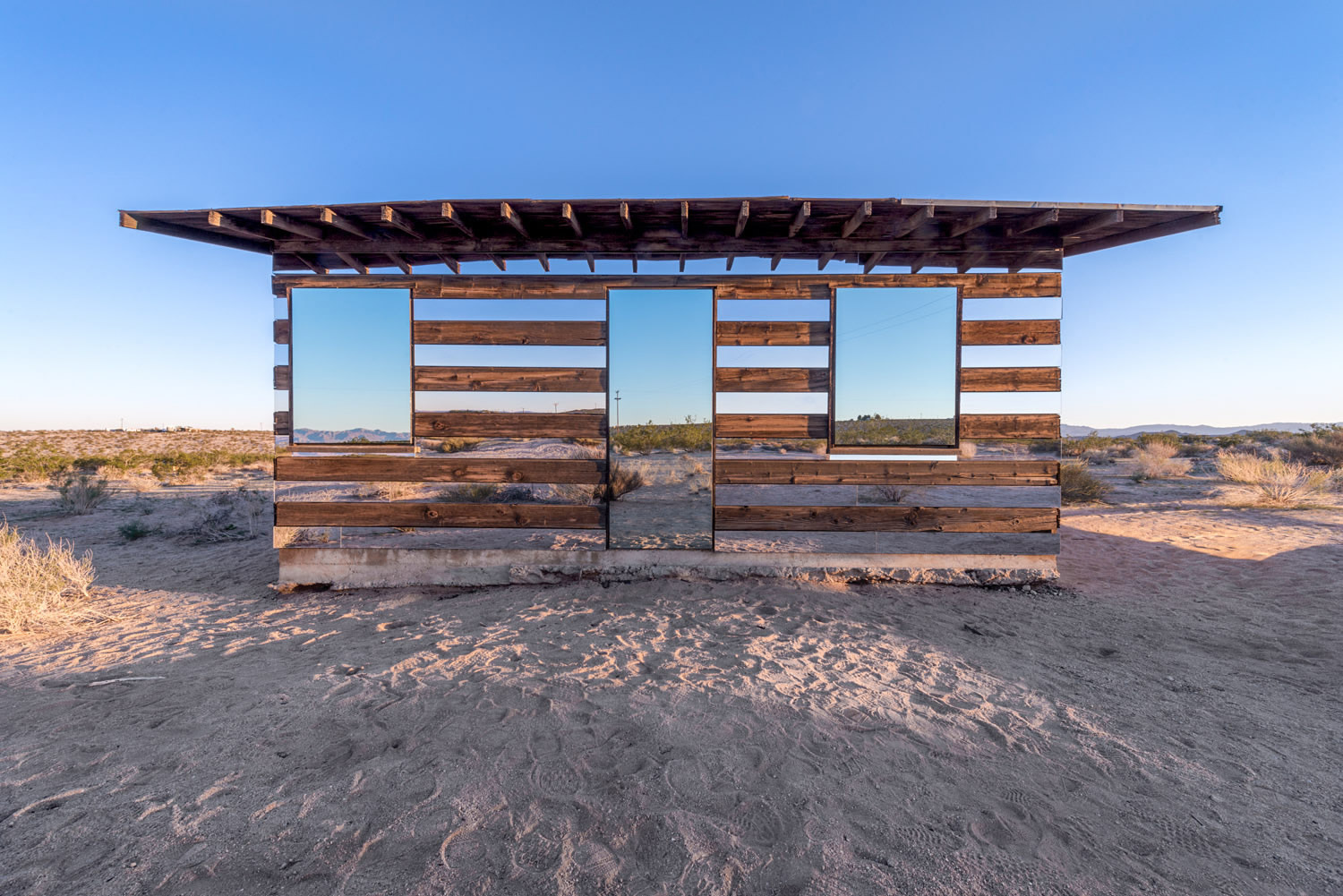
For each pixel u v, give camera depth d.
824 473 5.09
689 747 2.31
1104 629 3.96
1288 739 2.49
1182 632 3.91
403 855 1.71
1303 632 3.83
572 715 2.59
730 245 5.12
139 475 15.53
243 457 21.88
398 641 3.66
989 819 1.91
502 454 5.13
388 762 2.22
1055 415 5.07
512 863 1.67
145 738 2.42
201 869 1.64
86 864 1.67
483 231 5.12
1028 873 1.66
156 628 4.01
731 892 1.57
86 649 3.57
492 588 4.96
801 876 1.63
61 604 4.41
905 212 4.62
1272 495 9.03
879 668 3.21
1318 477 10.04
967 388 5.10
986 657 3.43
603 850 1.73
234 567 5.98
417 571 5.10
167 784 2.08
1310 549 5.86
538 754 2.27
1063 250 5.07
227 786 2.07
